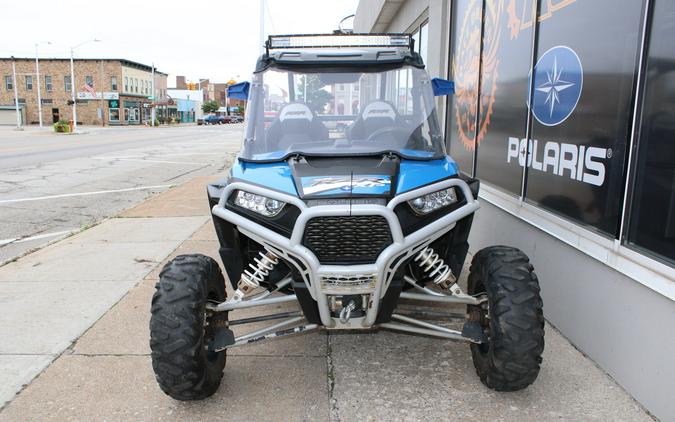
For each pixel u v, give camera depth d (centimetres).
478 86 674
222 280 380
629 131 348
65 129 5000
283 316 400
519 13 539
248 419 341
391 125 419
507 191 567
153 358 327
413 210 340
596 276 391
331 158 375
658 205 324
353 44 445
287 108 425
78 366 409
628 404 346
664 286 313
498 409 346
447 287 373
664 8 319
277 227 338
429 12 923
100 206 1135
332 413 347
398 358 419
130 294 562
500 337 324
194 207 1053
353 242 325
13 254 754
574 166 421
